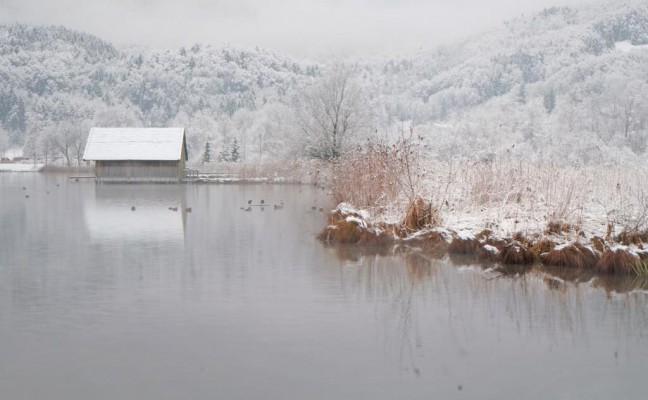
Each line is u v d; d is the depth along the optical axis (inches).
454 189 752.3
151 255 582.6
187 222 870.4
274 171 2151.8
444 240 613.0
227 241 679.1
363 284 455.2
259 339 321.7
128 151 2167.8
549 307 389.1
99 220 892.6
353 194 832.3
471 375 274.8
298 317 363.9
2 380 267.6
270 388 259.3
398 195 740.7
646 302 402.0
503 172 737.6
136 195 1457.9
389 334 331.3
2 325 346.6
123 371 277.4
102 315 367.6
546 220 567.8
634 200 588.4
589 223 568.4
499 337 327.9
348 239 667.4
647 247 487.8
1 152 5393.7
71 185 1956.2
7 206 1130.7
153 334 330.3
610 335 331.9
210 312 374.6
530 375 275.3
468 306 392.2
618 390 259.0
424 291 432.8
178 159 2153.1
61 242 668.7
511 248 537.6
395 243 653.3
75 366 283.6
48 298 410.3
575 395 253.9
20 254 588.4
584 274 493.7
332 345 313.4
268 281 464.4
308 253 595.8
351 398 249.6
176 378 269.4
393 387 261.0
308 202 1245.7
